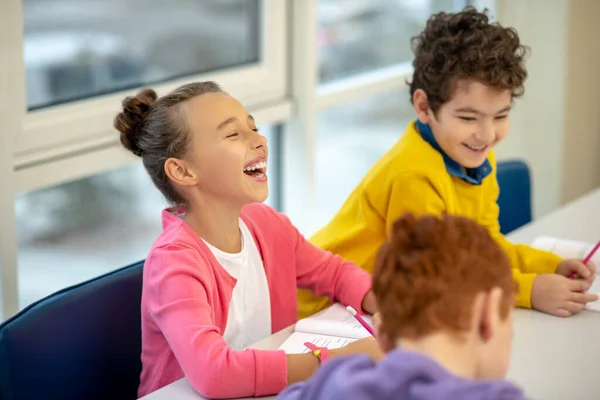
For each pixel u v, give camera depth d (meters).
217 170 1.40
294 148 2.46
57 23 1.85
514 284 0.89
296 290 1.61
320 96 2.46
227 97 1.44
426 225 0.87
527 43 3.04
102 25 1.95
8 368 1.30
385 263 0.88
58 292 1.41
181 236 1.39
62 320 1.38
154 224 2.29
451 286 0.83
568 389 1.20
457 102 1.63
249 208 1.58
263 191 1.43
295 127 2.43
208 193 1.43
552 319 1.45
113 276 1.47
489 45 1.61
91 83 1.95
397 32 2.87
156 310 1.32
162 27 2.09
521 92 1.73
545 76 3.04
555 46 2.99
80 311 1.41
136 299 1.49
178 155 1.41
